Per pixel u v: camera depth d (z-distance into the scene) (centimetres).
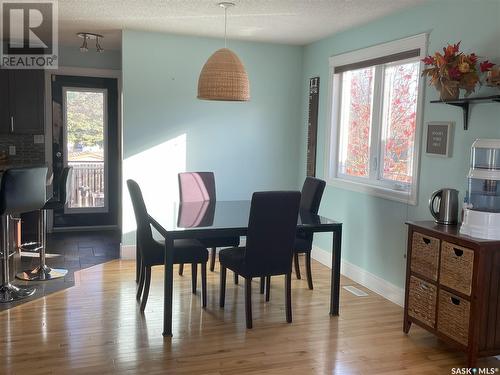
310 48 553
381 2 377
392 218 418
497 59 316
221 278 389
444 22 359
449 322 307
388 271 423
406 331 349
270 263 354
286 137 575
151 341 326
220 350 316
